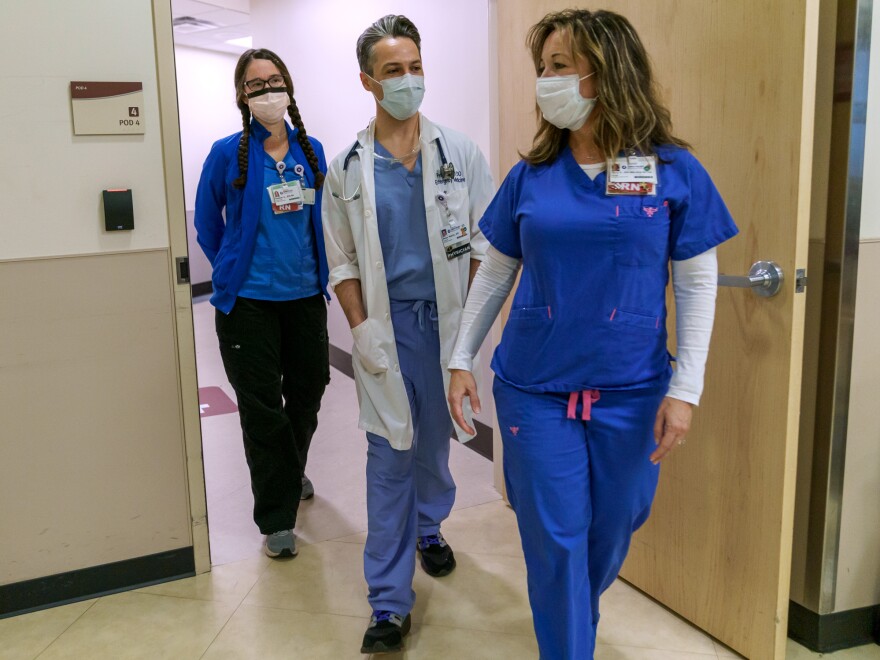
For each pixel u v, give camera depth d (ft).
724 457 6.26
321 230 8.25
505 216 5.23
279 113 7.80
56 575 7.41
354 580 7.82
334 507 9.60
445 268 6.32
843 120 5.73
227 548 8.55
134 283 7.28
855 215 5.81
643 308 4.76
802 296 5.55
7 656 6.65
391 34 5.99
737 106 5.73
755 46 5.53
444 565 7.76
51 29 6.66
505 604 7.28
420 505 7.64
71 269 7.04
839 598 6.46
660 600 7.16
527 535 5.18
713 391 6.29
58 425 7.22
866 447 6.24
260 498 8.25
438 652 6.57
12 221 6.79
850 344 6.01
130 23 6.88
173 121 7.14
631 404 4.89
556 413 4.99
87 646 6.78
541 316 4.93
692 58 6.04
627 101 4.54
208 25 23.43
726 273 5.98
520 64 8.11
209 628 7.01
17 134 6.68
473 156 6.58
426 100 12.22
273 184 7.95
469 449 11.44
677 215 4.70
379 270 6.30
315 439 12.16
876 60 5.64
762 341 5.80
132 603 7.45
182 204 7.32
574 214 4.71
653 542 7.15
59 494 7.32
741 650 6.34
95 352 7.24
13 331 6.93
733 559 6.31
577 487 5.00
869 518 6.39
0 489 7.10
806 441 6.37
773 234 5.58
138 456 7.56
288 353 8.66
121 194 7.02
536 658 6.48
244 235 7.82
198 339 20.62
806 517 6.44
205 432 12.75
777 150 5.48
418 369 6.66
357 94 14.64
